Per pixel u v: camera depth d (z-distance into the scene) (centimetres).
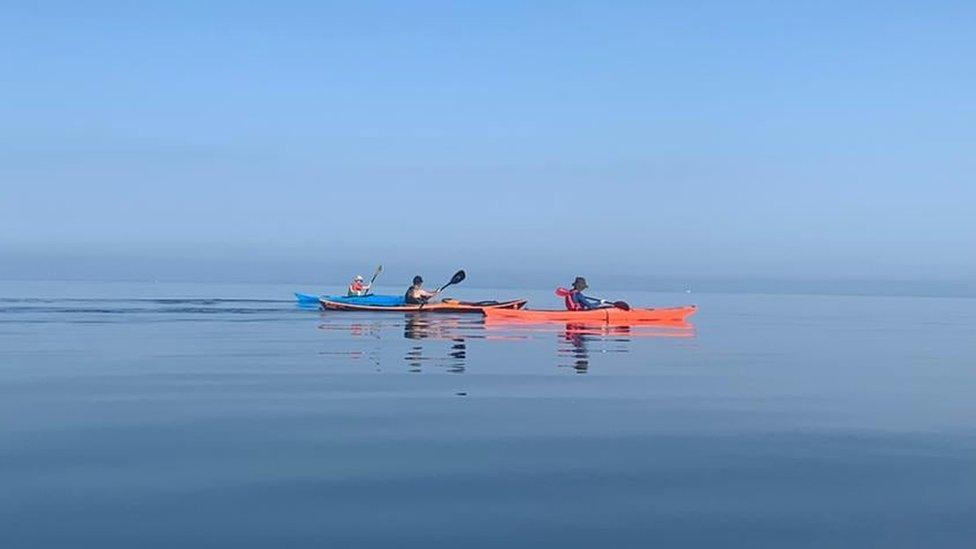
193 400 1216
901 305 8419
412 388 1343
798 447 930
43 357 1806
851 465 850
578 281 3108
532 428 1016
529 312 3069
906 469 835
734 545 620
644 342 2331
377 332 2562
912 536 640
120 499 714
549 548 612
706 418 1099
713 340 2506
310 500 715
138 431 984
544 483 773
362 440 942
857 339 2745
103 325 2847
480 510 693
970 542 628
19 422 1037
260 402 1199
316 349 1992
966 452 914
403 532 641
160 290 8144
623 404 1206
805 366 1780
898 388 1434
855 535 642
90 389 1327
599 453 890
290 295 6644
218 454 873
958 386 1472
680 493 746
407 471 811
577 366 1675
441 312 3588
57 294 6322
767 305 7275
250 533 635
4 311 3644
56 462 835
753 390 1376
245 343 2153
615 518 677
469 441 941
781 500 728
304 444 921
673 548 614
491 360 1766
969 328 3616
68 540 617
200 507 695
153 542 614
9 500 708
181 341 2220
